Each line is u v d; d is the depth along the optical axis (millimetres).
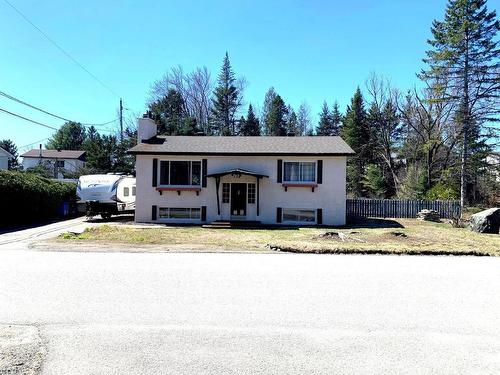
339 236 14648
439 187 30891
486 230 17812
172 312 5688
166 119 43656
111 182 21000
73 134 73938
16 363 3971
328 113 63031
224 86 53688
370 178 41531
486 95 34438
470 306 6191
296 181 19859
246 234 15586
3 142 60656
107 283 7297
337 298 6535
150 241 13102
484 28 33844
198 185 20062
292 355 4289
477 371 3973
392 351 4441
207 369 3914
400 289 7191
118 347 4426
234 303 6168
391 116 44750
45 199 21516
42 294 6496
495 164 36562
